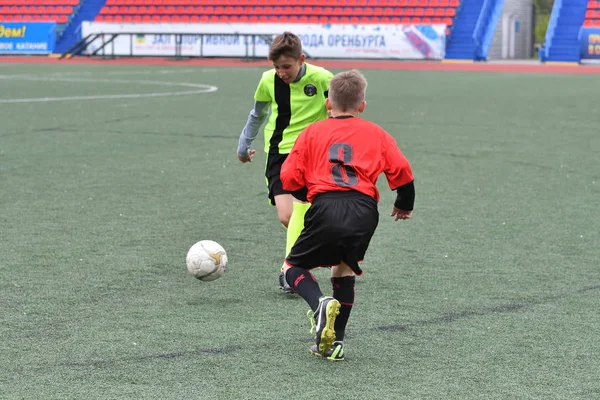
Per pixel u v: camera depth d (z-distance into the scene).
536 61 118.56
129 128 43.84
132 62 107.69
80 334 14.09
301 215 16.14
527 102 60.22
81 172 30.44
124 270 18.08
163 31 113.00
